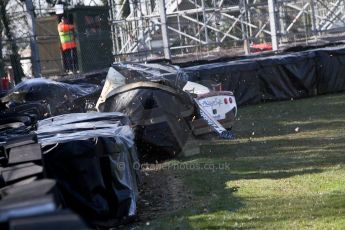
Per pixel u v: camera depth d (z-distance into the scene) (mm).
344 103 85125
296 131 63031
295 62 95375
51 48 105750
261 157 49156
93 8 109500
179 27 136125
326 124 66875
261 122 72312
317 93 96875
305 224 28344
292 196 34312
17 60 98312
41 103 57312
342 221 28547
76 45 106312
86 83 83875
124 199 29984
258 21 139125
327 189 35719
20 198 9492
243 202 33500
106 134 30969
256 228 28266
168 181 41438
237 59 104500
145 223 30172
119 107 51375
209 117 56094
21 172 21812
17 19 107812
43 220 8273
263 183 38625
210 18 138250
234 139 59344
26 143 27000
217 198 35031
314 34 134500
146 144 50688
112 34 118250
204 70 89750
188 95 53000
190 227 29016
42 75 104250
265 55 107812
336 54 97938
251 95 92562
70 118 41719
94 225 28734
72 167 28641
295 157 48031
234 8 136750
